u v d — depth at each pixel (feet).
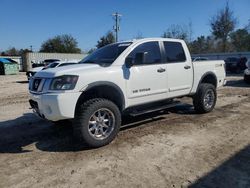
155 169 13.11
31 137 18.54
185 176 12.39
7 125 21.93
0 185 12.06
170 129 19.31
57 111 14.76
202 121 21.35
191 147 15.79
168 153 14.96
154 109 18.94
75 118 15.52
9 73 123.65
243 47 184.96
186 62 21.42
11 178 12.66
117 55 17.66
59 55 164.25
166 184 11.74
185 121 21.44
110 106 16.19
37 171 13.28
